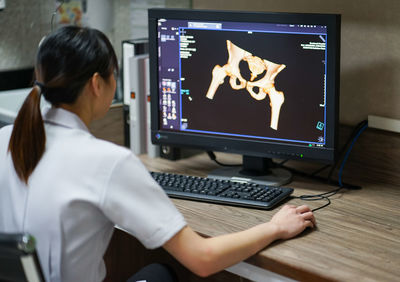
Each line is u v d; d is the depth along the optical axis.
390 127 1.76
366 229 1.40
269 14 1.64
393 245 1.31
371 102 1.81
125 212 1.13
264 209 1.53
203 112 1.81
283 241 1.33
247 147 1.77
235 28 1.70
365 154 1.81
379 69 1.77
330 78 1.60
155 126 1.89
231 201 1.56
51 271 1.15
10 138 1.17
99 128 2.04
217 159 1.99
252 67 1.71
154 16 1.80
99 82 1.21
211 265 1.19
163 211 1.17
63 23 2.30
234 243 1.22
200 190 1.63
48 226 1.12
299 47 1.63
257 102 1.72
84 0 2.28
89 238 1.16
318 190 1.69
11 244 0.90
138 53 2.01
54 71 1.17
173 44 1.80
